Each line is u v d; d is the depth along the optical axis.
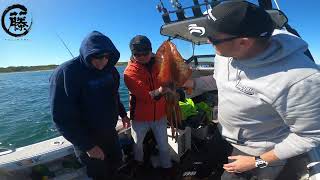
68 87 2.47
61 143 3.08
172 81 2.74
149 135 3.87
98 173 2.92
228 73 1.82
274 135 1.82
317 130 1.51
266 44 1.59
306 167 2.09
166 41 2.79
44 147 2.98
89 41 2.43
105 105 2.79
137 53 3.25
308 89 1.46
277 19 3.15
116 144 3.13
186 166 3.77
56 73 2.46
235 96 1.79
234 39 1.54
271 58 1.56
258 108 1.71
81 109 2.69
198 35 2.48
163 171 3.68
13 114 16.12
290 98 1.51
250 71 1.67
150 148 3.85
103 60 2.51
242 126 1.88
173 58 2.69
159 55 2.82
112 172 3.23
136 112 3.53
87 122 2.76
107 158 3.06
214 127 4.54
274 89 1.55
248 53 1.62
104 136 2.88
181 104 4.19
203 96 5.58
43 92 27.61
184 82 2.68
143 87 3.34
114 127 3.04
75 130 2.56
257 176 2.00
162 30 4.07
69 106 2.50
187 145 4.02
